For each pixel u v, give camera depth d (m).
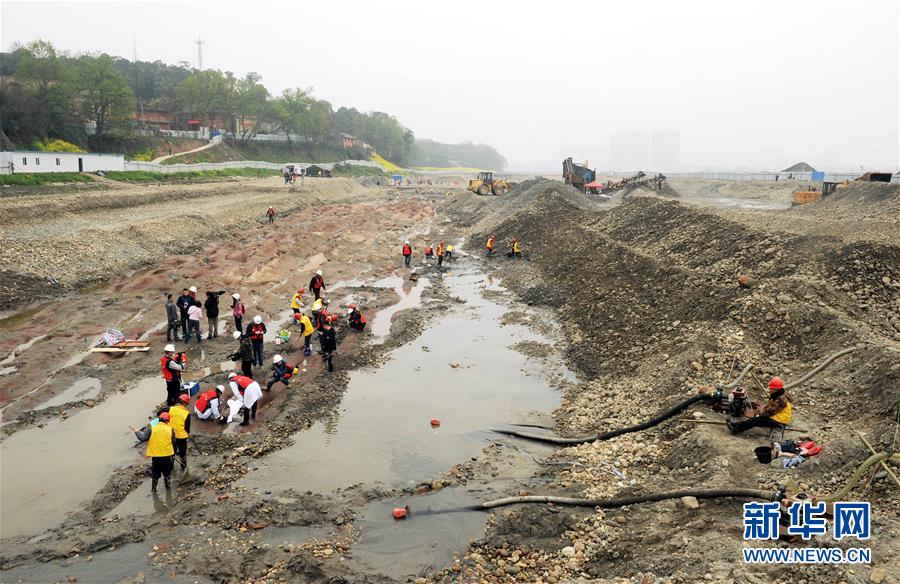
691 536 9.29
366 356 19.59
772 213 36.34
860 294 17.30
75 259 28.89
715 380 14.48
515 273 32.06
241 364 17.27
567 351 20.42
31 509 11.17
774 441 11.79
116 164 63.34
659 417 13.62
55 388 16.31
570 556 9.63
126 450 13.36
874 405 11.95
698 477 11.09
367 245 39.84
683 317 18.80
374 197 83.06
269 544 10.22
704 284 19.98
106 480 12.15
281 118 122.38
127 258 31.53
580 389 17.19
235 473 12.47
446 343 21.38
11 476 12.23
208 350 19.50
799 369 14.66
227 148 104.25
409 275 32.47
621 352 18.70
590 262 27.86
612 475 12.14
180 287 26.28
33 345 19.83
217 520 10.83
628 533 9.93
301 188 70.00
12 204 34.72
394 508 11.37
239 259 32.56
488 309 25.92
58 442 13.65
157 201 49.28
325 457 13.32
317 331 19.34
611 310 21.97
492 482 12.28
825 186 47.81
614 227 35.56
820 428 11.90
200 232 40.12
